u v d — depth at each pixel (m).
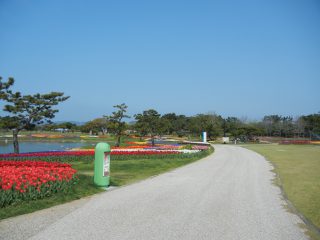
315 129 75.88
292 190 13.14
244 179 16.09
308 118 77.94
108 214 9.01
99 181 13.09
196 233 7.47
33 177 11.02
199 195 11.92
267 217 9.02
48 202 10.10
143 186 13.72
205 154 31.38
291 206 10.35
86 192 11.92
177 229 7.74
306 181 15.48
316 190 13.12
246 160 26.58
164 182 14.87
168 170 19.66
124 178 16.19
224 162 24.88
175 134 92.50
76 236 7.10
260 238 7.25
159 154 27.81
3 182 10.41
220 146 50.62
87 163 22.98
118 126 40.62
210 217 8.90
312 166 22.11
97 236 7.12
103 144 13.21
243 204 10.58
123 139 60.50
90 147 42.03
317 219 8.84
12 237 6.97
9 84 27.16
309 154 32.97
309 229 7.96
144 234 7.31
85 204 10.20
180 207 9.98
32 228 7.62
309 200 11.27
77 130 111.81
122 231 7.50
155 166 21.66
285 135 82.31
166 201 10.81
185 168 20.80
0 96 26.80
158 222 8.29
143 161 24.77
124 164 22.47
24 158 23.41
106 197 11.33
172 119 95.44
